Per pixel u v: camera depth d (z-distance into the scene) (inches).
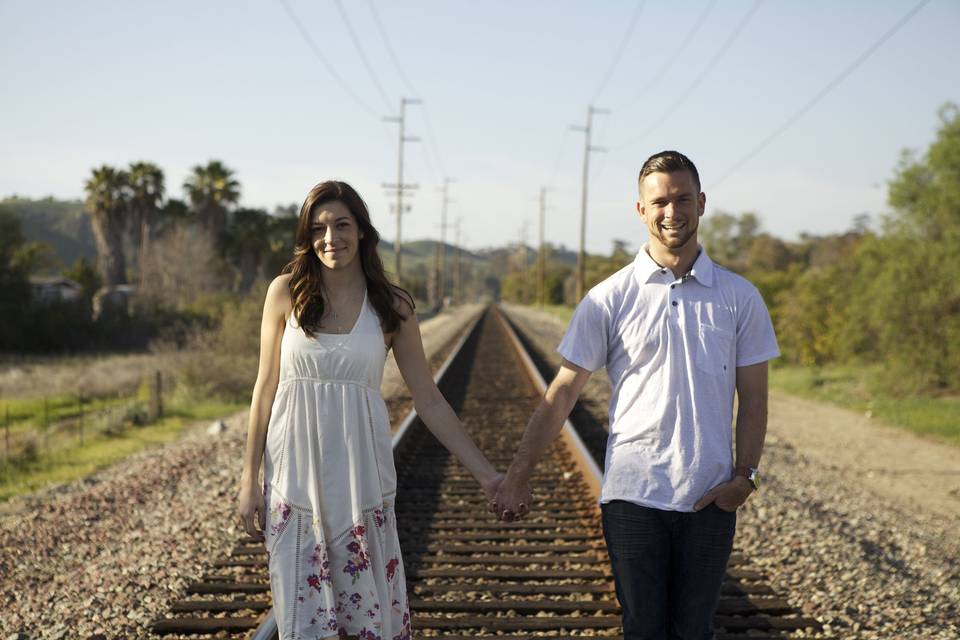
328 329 119.8
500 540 245.1
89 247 5890.8
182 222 1991.9
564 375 126.0
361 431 120.7
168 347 976.3
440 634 175.0
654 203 121.2
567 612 187.8
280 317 121.9
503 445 401.7
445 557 224.8
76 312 1392.7
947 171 677.3
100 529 270.4
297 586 117.5
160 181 1975.9
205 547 236.1
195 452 388.5
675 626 122.8
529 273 4817.9
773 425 565.0
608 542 124.0
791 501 310.8
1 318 1253.1
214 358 702.5
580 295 2058.3
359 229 121.0
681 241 120.6
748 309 121.8
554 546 234.8
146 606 191.9
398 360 130.4
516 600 193.2
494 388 640.4
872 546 263.4
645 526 119.5
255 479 120.6
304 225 118.4
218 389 679.1
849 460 452.8
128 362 989.2
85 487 348.5
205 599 194.4
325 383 119.4
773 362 957.2
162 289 1831.9
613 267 2491.4
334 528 119.0
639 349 121.3
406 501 294.4
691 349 119.7
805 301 916.0
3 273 1320.1
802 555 232.1
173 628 177.9
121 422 537.0
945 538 300.5
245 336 733.9
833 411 634.8
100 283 2000.5
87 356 1242.6
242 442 408.8
